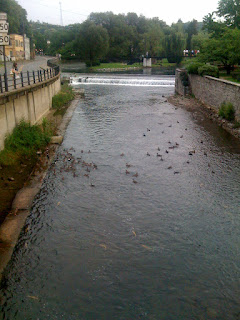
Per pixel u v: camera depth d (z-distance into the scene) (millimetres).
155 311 7516
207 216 11500
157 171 15469
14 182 13977
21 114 19391
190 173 15258
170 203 12383
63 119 26375
